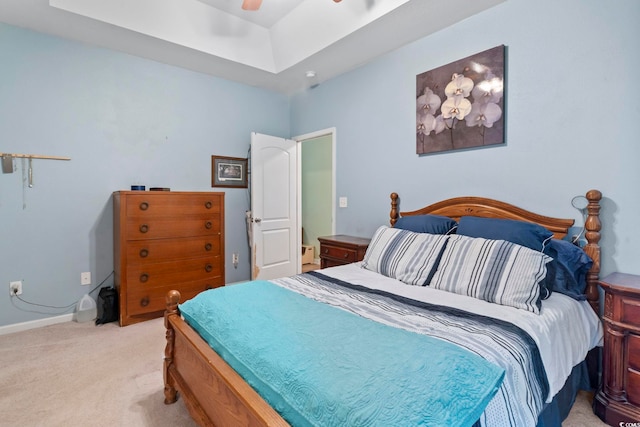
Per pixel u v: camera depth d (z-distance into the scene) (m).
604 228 1.86
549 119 2.06
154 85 3.29
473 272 1.76
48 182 2.77
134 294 2.80
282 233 4.11
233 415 1.09
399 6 2.28
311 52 3.06
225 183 3.82
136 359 2.21
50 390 1.85
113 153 3.08
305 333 1.17
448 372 0.89
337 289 1.84
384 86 3.09
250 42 3.27
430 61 2.70
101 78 2.99
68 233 2.88
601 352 1.82
